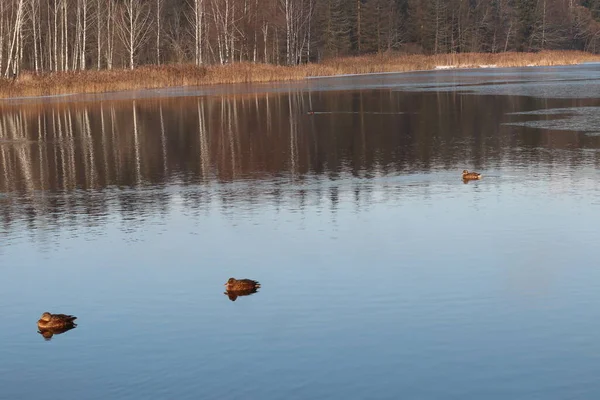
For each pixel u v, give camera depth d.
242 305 13.77
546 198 21.11
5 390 10.98
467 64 111.19
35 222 20.66
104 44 95.50
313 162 28.52
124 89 70.88
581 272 14.88
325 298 13.95
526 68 103.94
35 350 12.26
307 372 11.09
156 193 23.84
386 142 33.00
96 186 25.50
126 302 14.20
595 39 137.62
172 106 52.84
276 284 14.81
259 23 101.81
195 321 13.12
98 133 39.53
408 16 137.75
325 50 120.12
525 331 12.23
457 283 14.50
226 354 11.77
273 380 10.89
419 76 87.69
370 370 11.09
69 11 94.62
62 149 34.22
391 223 19.02
